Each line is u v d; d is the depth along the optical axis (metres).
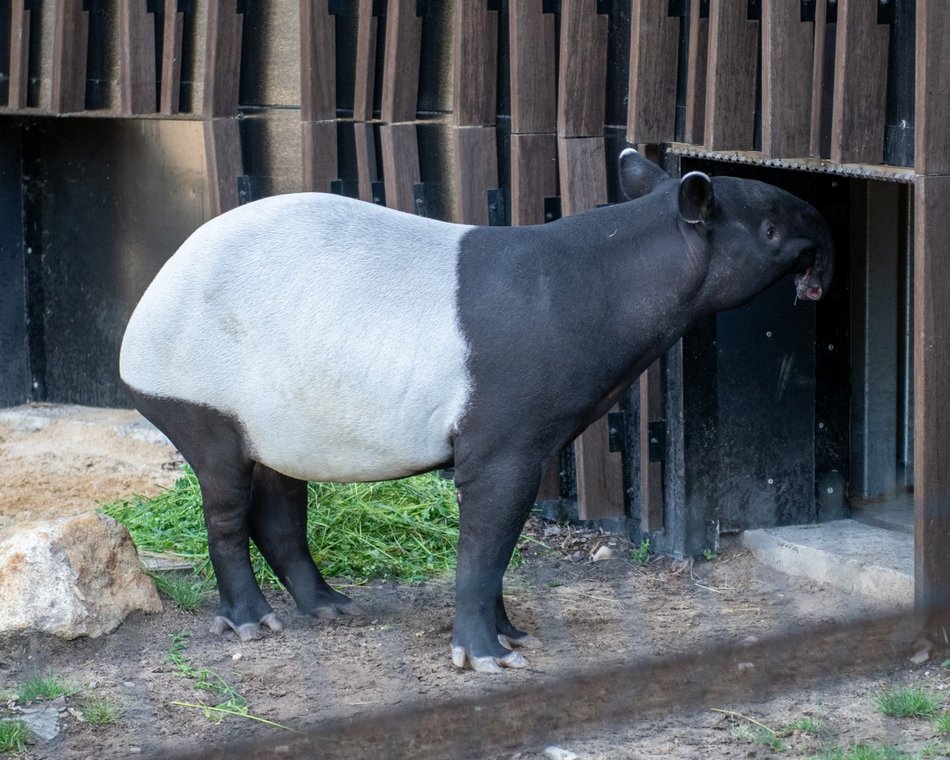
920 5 6.33
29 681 6.61
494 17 9.11
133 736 6.07
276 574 7.71
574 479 9.38
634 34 8.10
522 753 5.78
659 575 8.53
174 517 8.95
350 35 9.88
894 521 8.91
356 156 9.92
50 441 11.61
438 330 6.59
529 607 7.89
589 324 6.63
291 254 6.76
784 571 8.53
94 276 12.38
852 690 6.37
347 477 6.98
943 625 6.48
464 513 6.79
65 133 12.28
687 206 6.53
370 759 4.32
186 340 6.87
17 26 11.48
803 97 7.21
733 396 8.75
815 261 6.88
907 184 9.10
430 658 7.00
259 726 6.17
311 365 6.67
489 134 9.20
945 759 5.65
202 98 10.64
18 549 7.12
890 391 9.19
